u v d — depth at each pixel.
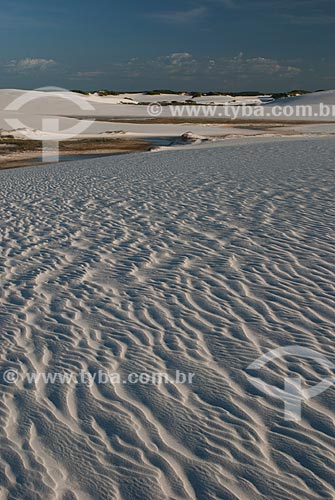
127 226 10.12
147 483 3.48
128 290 6.86
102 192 14.05
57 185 16.11
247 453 3.74
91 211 11.69
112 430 4.04
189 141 38.16
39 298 6.76
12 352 5.36
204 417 4.16
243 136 40.34
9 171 23.20
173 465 3.65
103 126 58.25
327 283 6.67
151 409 4.29
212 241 8.72
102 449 3.83
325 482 3.44
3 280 7.51
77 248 8.88
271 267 7.32
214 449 3.79
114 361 5.09
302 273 7.04
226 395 4.45
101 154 34.62
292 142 26.97
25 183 17.28
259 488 3.41
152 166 19.70
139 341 5.48
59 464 3.68
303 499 3.31
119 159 24.52
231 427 4.03
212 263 7.65
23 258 8.52
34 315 6.25
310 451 3.73
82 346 5.43
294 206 10.66
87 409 4.32
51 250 8.87
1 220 11.37
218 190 12.94
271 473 3.54
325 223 9.28
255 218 9.96
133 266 7.77
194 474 3.56
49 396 4.53
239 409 4.25
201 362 5.00
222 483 3.46
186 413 4.22
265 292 6.52
